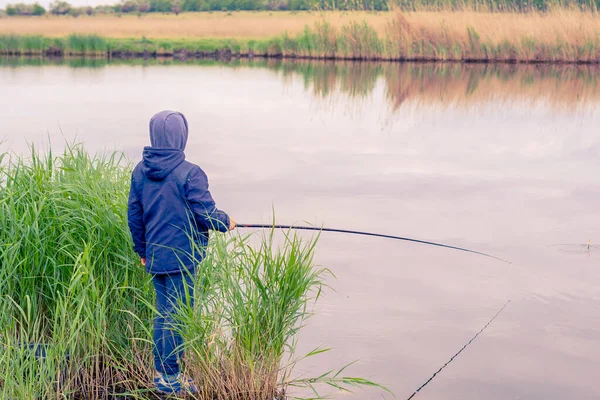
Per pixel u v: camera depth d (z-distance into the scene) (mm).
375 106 14211
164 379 3373
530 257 5355
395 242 5664
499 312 4336
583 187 7742
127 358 3574
